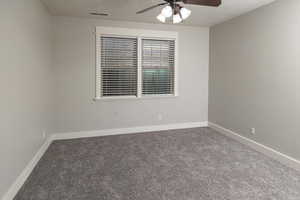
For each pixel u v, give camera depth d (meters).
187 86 4.77
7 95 2.01
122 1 3.12
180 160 3.02
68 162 2.94
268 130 3.19
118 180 2.44
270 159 3.06
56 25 3.86
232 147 3.57
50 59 3.73
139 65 4.38
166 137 4.13
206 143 3.78
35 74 2.86
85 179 2.46
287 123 2.86
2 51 1.91
